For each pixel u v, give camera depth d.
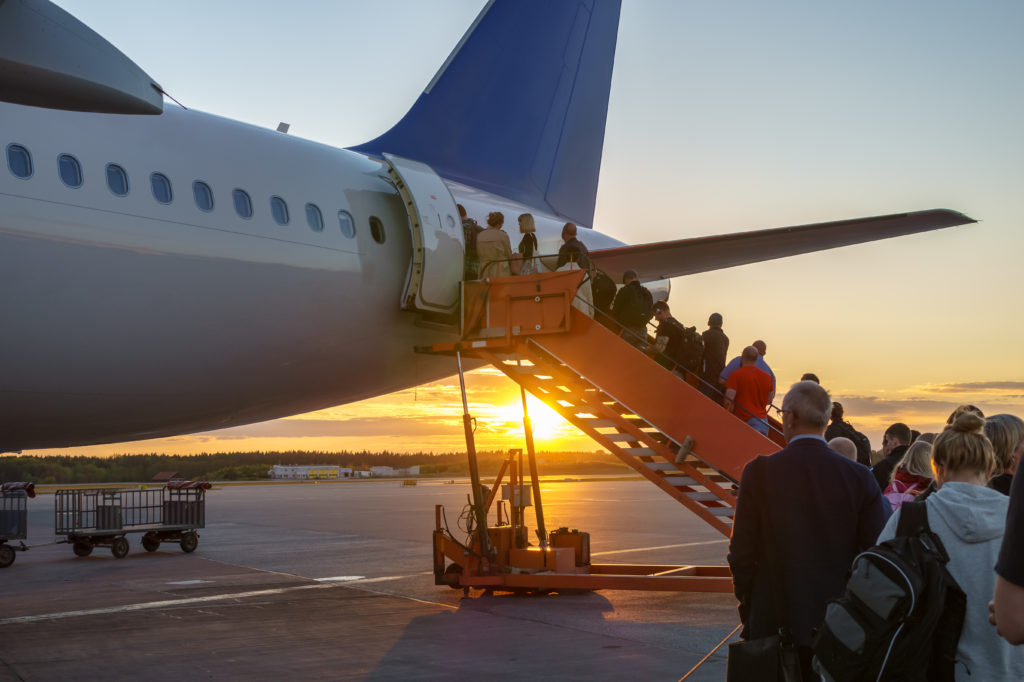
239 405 12.95
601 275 13.82
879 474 8.89
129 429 12.12
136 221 10.20
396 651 8.72
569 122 19.31
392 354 14.15
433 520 26.06
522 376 12.95
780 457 4.61
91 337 10.10
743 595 4.68
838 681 3.44
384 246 13.35
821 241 13.30
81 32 5.86
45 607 11.44
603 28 19.64
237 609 11.21
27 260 9.30
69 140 9.85
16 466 62.22
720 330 12.85
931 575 3.37
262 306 11.65
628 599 11.95
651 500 35.59
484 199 16.70
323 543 19.69
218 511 30.30
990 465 3.72
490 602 11.70
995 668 3.47
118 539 17.39
